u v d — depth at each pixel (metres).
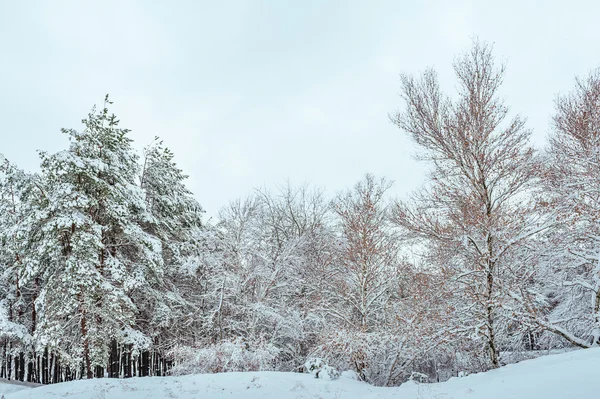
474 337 12.17
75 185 18.14
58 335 16.41
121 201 18.81
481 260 12.30
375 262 17.91
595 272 12.01
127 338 18.11
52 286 17.11
